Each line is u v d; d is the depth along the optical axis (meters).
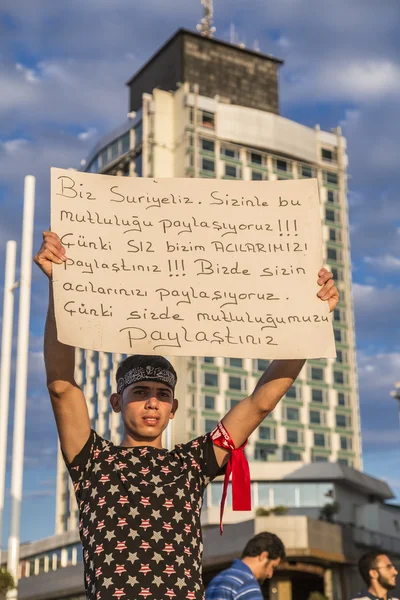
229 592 5.75
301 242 3.91
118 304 3.62
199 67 89.94
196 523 3.32
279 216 3.95
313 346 3.71
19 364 23.67
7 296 25.45
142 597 3.04
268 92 93.06
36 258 3.59
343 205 92.69
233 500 3.59
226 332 3.67
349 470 61.12
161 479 3.36
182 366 77.94
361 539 42.03
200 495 3.48
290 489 59.59
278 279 3.82
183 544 3.19
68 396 3.45
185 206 3.89
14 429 23.69
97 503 3.26
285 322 3.74
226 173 85.81
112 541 3.16
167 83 90.19
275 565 6.15
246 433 3.67
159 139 85.75
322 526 38.03
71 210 3.74
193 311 3.68
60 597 53.97
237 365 79.94
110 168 90.62
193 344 3.62
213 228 3.87
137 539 3.16
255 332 3.70
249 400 3.70
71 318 3.52
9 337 25.42
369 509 58.62
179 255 3.78
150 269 3.72
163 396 3.57
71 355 3.52
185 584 3.10
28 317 24.02
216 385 78.38
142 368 3.56
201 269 3.77
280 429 80.62
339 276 89.75
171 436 75.44
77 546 58.06
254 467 60.12
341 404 84.75
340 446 83.06
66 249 3.66
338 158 93.88
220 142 86.38
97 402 86.19
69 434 3.43
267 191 3.99
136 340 3.57
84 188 3.80
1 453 24.92
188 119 84.94
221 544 38.84
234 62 91.88
